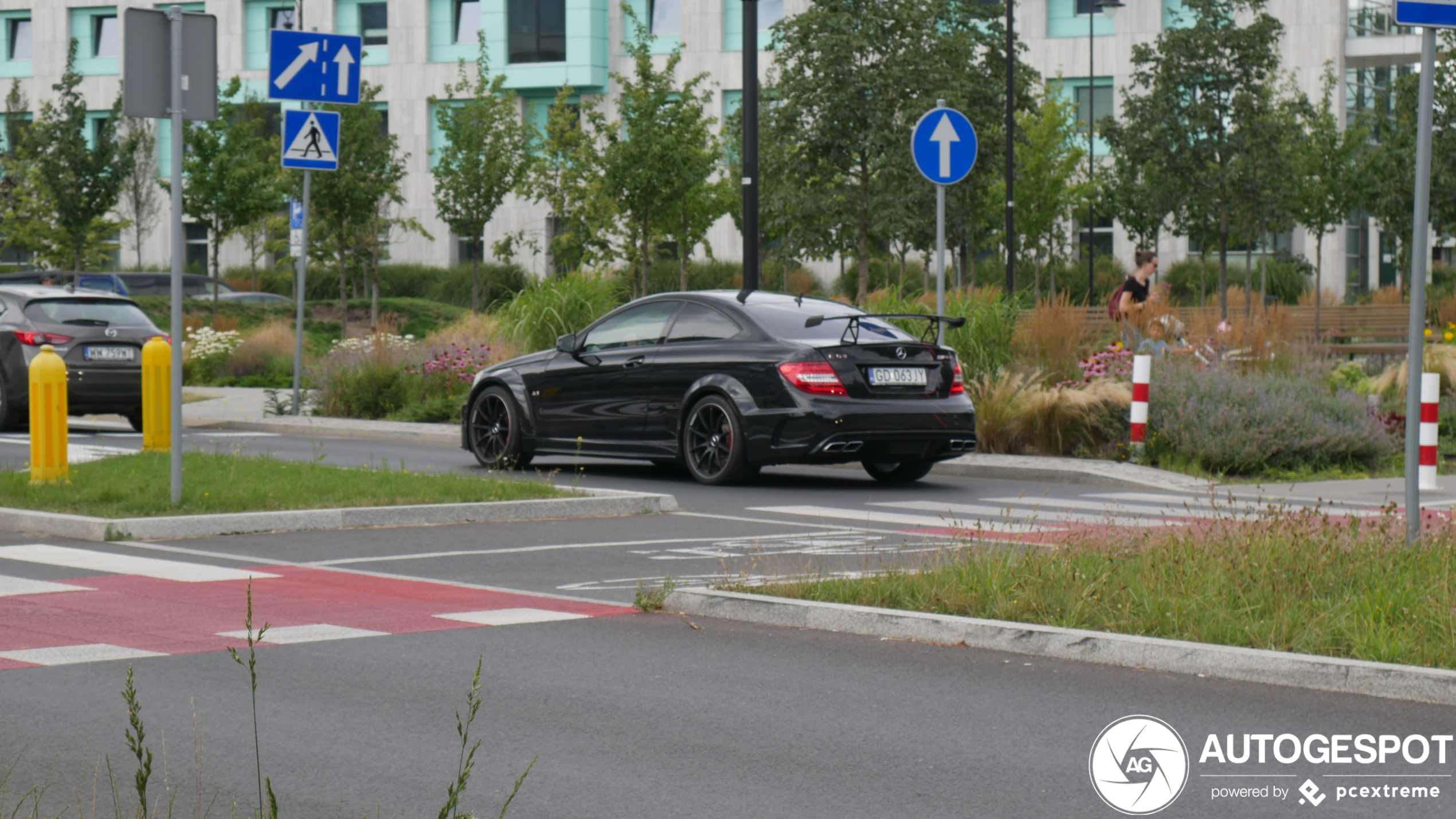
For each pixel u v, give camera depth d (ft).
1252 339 62.23
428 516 37.86
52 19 217.97
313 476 41.83
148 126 206.39
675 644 23.44
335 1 205.36
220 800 15.57
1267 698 19.84
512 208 195.83
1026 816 15.19
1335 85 156.87
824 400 44.34
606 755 17.31
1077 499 44.01
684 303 48.52
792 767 16.88
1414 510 27.43
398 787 16.02
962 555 27.81
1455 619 21.54
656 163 125.18
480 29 198.18
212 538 34.73
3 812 15.02
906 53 91.45
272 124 190.60
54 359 39.81
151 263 209.97
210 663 21.86
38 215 164.35
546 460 55.16
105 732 18.08
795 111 91.71
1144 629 22.65
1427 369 69.41
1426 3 26.84
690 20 191.42
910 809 15.40
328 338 137.49
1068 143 161.58
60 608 25.93
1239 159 122.42
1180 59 122.93
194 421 71.56
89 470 43.09
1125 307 61.16
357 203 139.23
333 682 20.76
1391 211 121.08
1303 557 25.20
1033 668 21.74
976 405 55.62
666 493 44.65
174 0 211.41
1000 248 160.86
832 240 95.14
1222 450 51.24
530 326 77.30
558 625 24.91
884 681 20.99
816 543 34.24
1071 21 183.52
